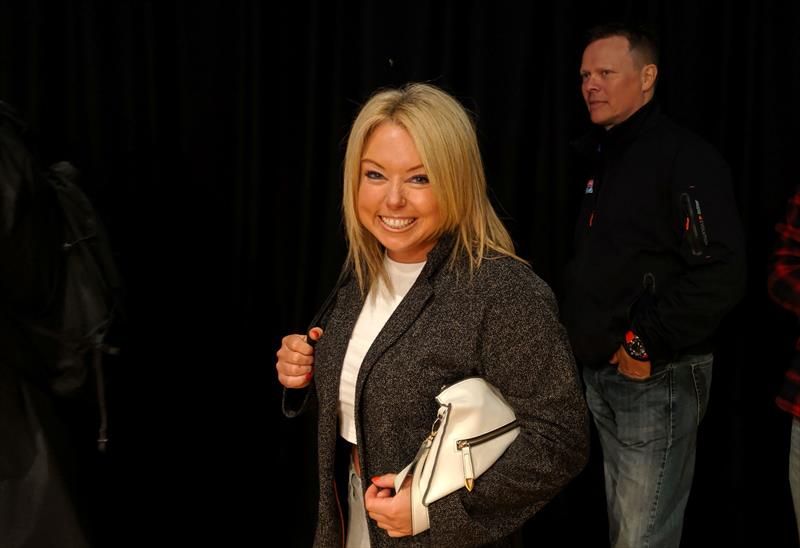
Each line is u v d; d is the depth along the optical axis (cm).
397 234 133
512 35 240
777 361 252
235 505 260
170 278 248
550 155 248
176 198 246
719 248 196
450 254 134
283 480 261
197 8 237
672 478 216
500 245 137
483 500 124
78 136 236
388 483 127
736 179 245
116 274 200
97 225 197
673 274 210
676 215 204
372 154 131
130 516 251
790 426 254
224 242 251
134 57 235
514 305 125
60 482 173
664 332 201
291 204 250
